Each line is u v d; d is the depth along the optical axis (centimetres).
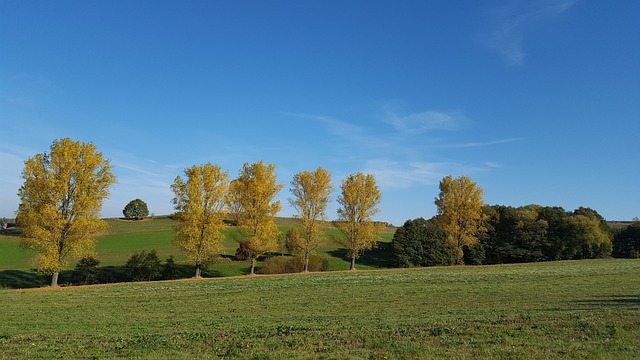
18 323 2167
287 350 1340
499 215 8794
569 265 5922
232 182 5209
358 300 2780
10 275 5116
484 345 1312
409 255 7719
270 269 5862
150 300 3048
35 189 4006
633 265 5584
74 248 4116
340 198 6038
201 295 3275
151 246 7862
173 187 4881
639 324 1552
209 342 1500
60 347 1502
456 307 2312
